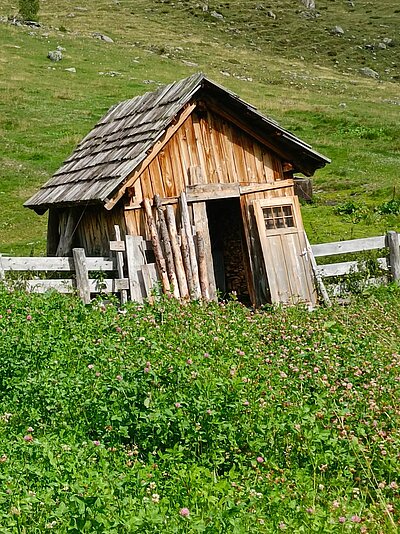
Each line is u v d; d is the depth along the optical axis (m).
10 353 9.95
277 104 57.66
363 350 10.95
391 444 7.89
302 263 19.14
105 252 19.22
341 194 32.91
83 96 54.97
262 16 114.50
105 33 89.81
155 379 8.56
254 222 19.17
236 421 7.95
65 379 9.01
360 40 104.69
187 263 18.31
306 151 19.75
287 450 7.82
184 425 7.79
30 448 7.14
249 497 6.46
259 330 12.46
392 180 36.00
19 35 75.06
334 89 73.44
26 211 32.19
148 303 13.82
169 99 19.11
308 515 6.35
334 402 8.80
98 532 5.70
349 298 18.31
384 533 6.50
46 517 6.03
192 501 6.42
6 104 50.09
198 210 18.80
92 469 6.75
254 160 19.75
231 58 84.00
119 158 18.45
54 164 38.84
